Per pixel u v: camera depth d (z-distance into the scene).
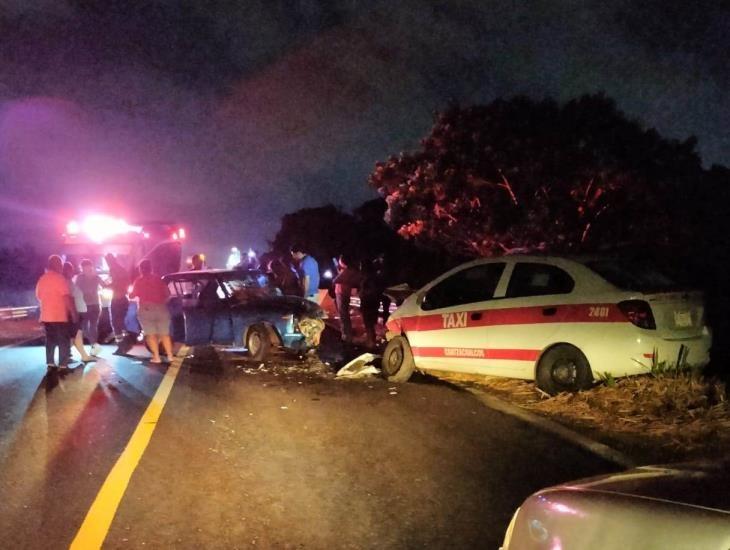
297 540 4.71
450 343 9.47
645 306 7.83
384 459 6.44
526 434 7.19
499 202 16.81
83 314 12.72
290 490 5.66
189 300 13.48
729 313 12.45
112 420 8.05
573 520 2.88
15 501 5.45
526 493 5.53
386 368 10.40
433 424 7.68
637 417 7.43
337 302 13.73
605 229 15.43
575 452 6.55
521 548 3.05
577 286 8.32
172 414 8.32
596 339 8.02
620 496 2.84
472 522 4.97
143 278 12.55
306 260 15.66
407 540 4.69
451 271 9.85
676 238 15.02
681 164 15.95
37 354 14.10
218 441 7.11
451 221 17.70
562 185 15.78
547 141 16.09
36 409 8.66
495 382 9.95
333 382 10.30
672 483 2.90
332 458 6.50
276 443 7.02
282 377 10.80
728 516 2.52
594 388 8.15
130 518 5.10
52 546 4.63
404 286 13.50
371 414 8.20
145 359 13.02
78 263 18.50
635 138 15.98
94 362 12.67
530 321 8.57
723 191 15.89
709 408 7.44
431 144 18.12
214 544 4.65
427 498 5.45
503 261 9.21
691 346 8.04
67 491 5.67
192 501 5.43
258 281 13.87
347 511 5.21
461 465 6.23
